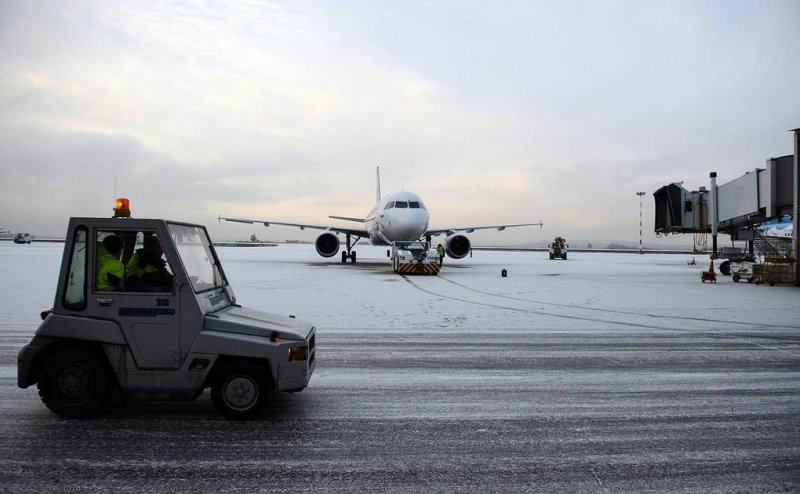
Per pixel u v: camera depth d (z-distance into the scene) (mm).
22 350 5816
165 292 5840
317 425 5750
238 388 5863
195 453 4926
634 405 6539
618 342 10633
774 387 7410
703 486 4297
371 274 29078
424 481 4359
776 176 24625
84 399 5840
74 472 4473
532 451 5039
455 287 22094
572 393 7051
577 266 42000
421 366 8516
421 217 31172
